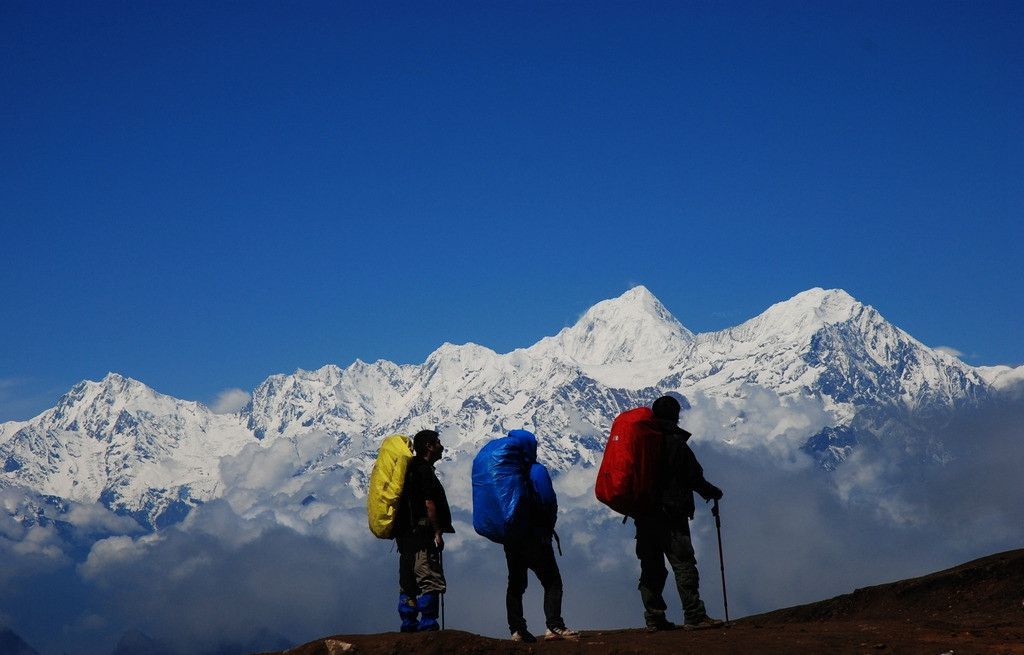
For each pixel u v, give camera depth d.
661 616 16.48
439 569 15.75
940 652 13.08
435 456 16.22
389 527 15.80
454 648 13.80
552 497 15.94
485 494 15.84
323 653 14.02
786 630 15.44
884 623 16.12
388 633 14.71
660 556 16.62
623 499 16.11
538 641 15.69
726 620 16.52
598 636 16.20
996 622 15.88
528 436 16.22
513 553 16.05
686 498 16.30
